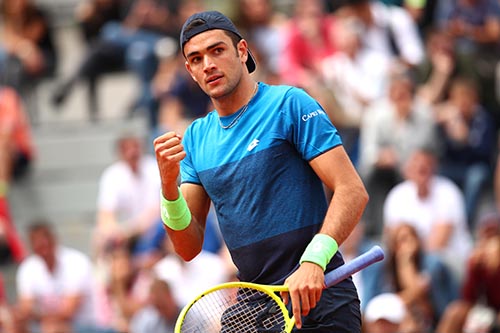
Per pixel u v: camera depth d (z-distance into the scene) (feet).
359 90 126.52
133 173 117.08
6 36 148.97
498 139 126.52
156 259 105.40
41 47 149.69
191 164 51.83
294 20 132.16
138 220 115.14
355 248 102.89
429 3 141.90
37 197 135.74
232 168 49.93
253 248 49.93
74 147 139.64
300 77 126.52
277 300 48.14
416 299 98.02
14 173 135.03
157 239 111.14
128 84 153.79
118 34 142.00
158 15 141.38
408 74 129.80
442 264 100.58
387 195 116.37
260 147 49.62
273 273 50.03
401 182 116.26
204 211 52.37
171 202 49.90
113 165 138.21
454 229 110.52
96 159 138.92
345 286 50.16
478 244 105.29
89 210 135.44
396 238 99.81
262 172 49.44
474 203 119.65
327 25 132.05
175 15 141.49
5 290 118.01
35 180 136.87
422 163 110.01
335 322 49.60
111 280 105.50
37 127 145.48
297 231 49.55
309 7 132.36
